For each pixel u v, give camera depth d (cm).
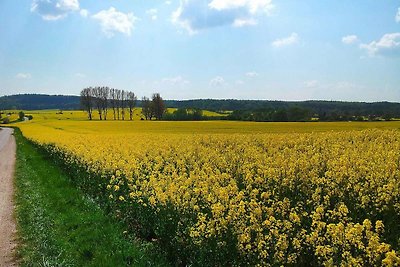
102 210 1334
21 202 1527
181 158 1977
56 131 5156
